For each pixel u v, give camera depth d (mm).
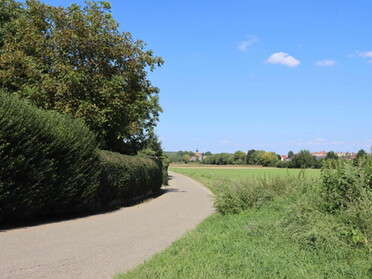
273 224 7582
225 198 11977
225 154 140125
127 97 21562
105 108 19500
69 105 18375
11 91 20312
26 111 9867
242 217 10078
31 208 9961
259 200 11367
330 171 7703
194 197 22562
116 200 16672
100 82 19359
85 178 12523
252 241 6902
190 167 112750
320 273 4836
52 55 19047
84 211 13484
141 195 21531
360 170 7320
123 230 9797
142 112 24438
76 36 18516
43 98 18641
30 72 19047
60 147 10906
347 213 6523
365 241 5699
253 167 115312
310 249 5922
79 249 7230
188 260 5852
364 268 4820
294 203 8375
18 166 9234
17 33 20750
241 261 5465
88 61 19750
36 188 10039
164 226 10758
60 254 6738
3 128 8805
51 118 11336
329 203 7379
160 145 36219
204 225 10258
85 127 13250
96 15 20297
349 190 7129
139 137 31000
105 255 6809
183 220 12250
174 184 38562
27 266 5812
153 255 6719
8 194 9000
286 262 5324
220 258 5820
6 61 19266
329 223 6465
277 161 117312
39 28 20281
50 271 5621
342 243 5793
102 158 14828
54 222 10781
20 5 24344
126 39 21688
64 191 11344
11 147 9133
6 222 9734
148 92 23953
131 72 21469
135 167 19391
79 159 11969
